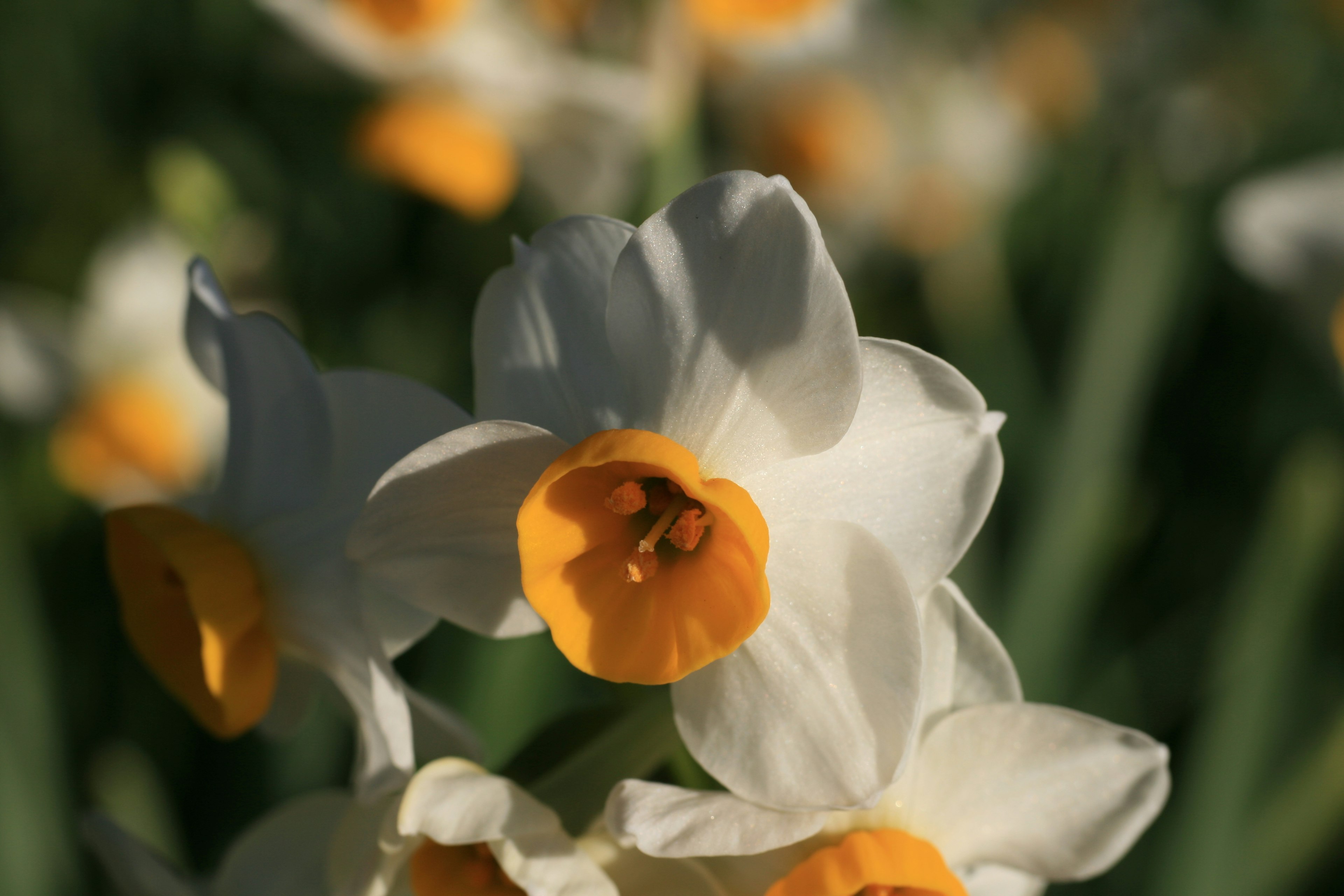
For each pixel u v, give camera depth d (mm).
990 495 247
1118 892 330
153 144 448
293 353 256
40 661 317
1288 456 396
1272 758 352
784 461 248
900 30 547
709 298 244
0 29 465
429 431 259
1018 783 254
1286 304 442
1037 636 322
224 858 270
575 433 251
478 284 416
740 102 510
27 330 449
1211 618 389
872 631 245
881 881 248
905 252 500
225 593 261
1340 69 560
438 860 250
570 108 399
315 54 423
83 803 341
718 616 246
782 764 245
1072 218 487
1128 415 353
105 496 445
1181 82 536
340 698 270
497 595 252
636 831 242
